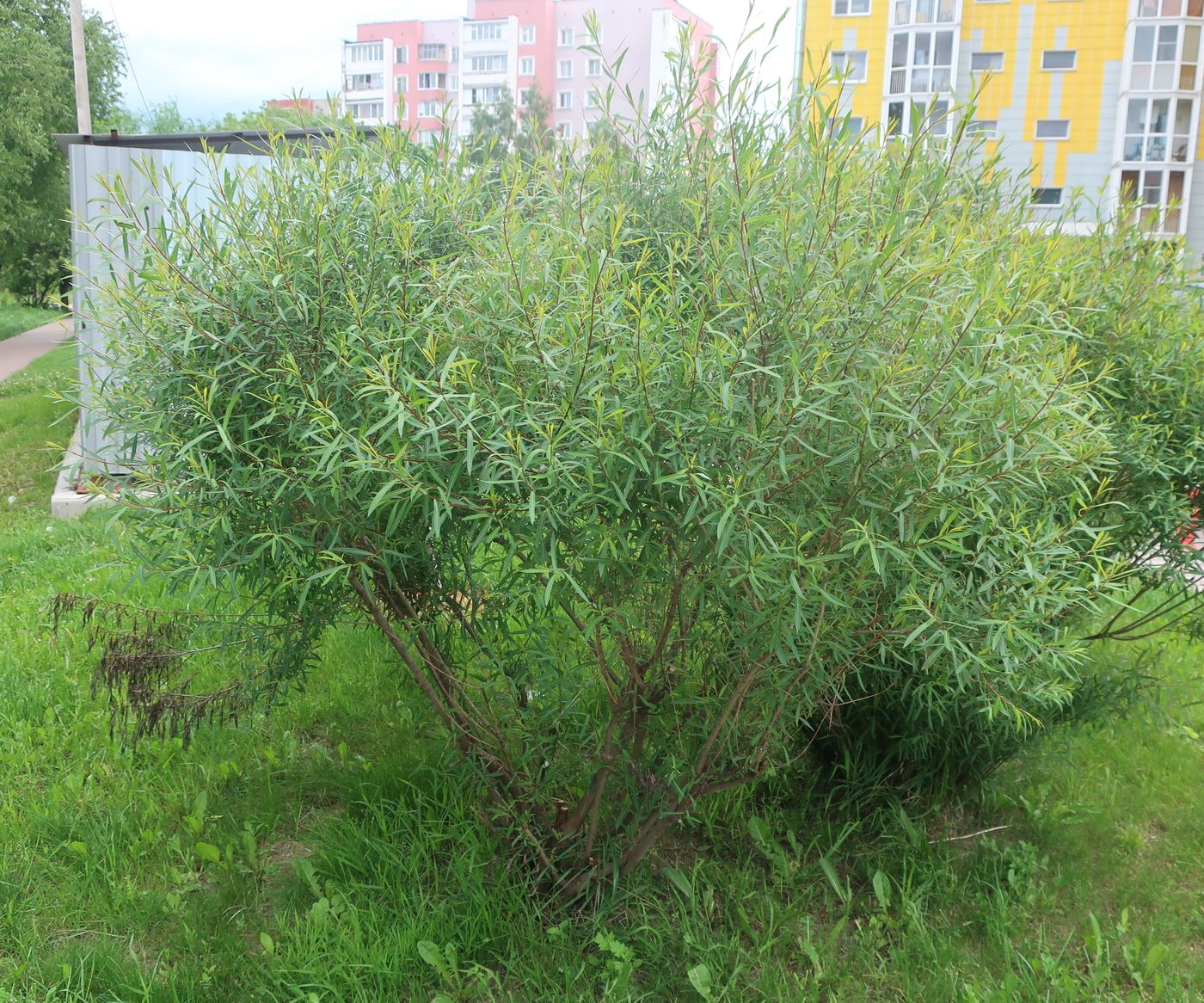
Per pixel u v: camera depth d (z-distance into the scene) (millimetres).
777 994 2691
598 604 2436
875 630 2451
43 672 4434
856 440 2225
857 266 2229
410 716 4062
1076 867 3420
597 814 2875
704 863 3264
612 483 2184
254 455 2402
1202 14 31500
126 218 2828
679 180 3137
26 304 27547
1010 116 33062
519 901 2908
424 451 2211
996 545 2414
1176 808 3863
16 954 2805
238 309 2463
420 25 70625
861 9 33031
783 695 2570
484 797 3320
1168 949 2965
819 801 3590
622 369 2178
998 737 3416
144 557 2525
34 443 9945
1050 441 2264
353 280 2555
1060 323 3057
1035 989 2762
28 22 27172
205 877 3188
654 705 2795
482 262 2480
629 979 2689
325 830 3312
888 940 3008
